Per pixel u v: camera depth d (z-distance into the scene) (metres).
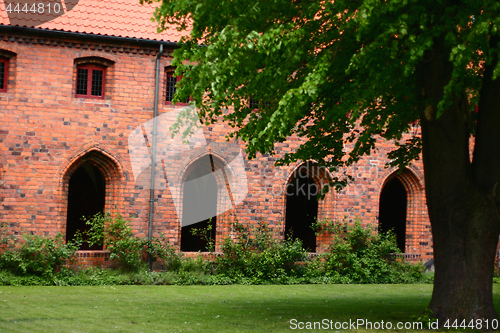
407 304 11.68
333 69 8.84
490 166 8.44
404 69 7.82
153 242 15.48
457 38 7.71
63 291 12.80
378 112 10.02
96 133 15.13
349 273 16.73
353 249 17.02
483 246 8.39
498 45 7.34
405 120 10.24
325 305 11.35
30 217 14.52
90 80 15.36
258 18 8.20
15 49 14.50
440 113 7.46
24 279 13.87
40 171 14.64
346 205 17.16
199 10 7.96
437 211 8.63
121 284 14.57
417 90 9.04
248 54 7.93
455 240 8.46
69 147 14.89
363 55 7.63
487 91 8.55
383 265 16.88
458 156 8.50
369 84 8.43
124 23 15.51
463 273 8.38
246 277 15.88
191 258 15.82
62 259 14.48
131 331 8.00
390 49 7.83
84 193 21.42
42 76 14.71
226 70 8.04
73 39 14.94
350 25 7.74
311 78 7.63
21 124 14.53
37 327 8.09
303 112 8.38
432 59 8.55
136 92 15.51
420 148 11.11
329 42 8.92
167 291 13.42
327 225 16.95
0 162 14.34
